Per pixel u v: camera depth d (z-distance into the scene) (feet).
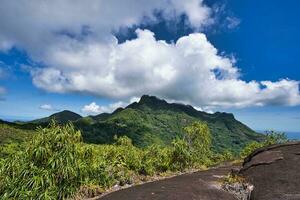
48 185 38.83
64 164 41.32
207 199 41.50
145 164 67.67
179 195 40.45
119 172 56.03
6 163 39.78
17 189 37.17
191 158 81.35
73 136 45.21
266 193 42.83
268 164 50.78
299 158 50.19
